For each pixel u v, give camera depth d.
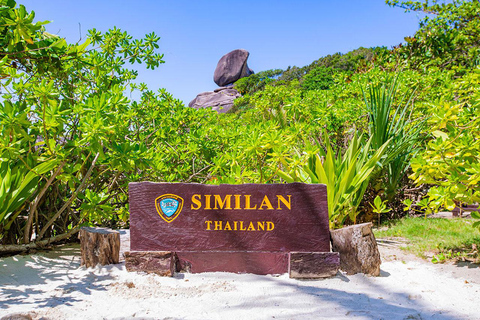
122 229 5.29
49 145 3.31
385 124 6.23
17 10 3.19
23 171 3.64
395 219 6.09
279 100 9.28
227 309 2.56
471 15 10.88
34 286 2.90
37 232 4.19
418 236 4.73
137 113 5.88
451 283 3.12
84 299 2.68
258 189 3.41
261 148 4.13
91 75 5.20
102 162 3.77
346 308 2.59
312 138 7.11
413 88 7.63
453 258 3.74
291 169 4.48
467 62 10.46
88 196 3.79
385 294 2.90
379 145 6.19
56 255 3.84
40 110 3.53
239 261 3.39
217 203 3.43
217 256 3.40
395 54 10.59
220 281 3.15
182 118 6.35
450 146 3.44
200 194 3.45
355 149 5.30
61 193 4.51
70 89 4.69
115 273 3.27
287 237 3.37
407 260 3.79
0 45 3.58
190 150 5.50
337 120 7.32
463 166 3.48
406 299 2.79
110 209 3.92
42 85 3.20
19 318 2.29
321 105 7.45
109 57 5.55
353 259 3.33
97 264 3.43
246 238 3.40
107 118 3.52
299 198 3.38
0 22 3.27
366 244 3.32
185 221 3.44
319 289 2.98
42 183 4.00
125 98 3.69
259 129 4.51
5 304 2.50
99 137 3.28
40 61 3.94
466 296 2.83
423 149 6.36
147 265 3.30
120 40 5.56
